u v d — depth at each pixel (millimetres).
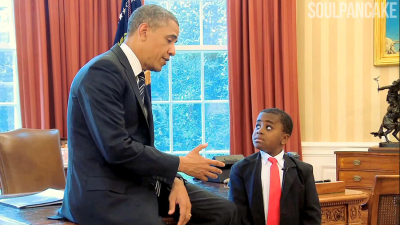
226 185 2713
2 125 4566
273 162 1999
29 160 2971
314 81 4648
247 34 4492
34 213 1981
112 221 1646
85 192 1688
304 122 4656
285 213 1933
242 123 4543
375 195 1925
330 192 2160
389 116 3910
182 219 1801
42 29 4223
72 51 4289
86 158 1742
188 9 4895
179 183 1923
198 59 4902
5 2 4582
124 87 1777
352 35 4590
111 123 1676
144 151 1707
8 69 4578
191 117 4902
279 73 4492
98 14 4406
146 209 1693
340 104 4617
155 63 1974
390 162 3750
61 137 4277
